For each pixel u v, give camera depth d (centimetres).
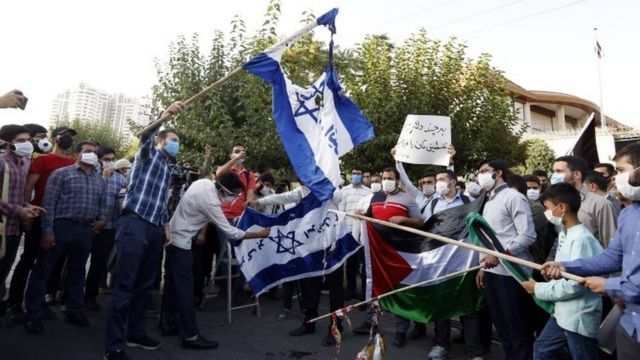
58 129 552
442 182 532
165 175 443
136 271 410
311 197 526
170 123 980
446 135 636
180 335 455
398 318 485
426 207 570
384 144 999
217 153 907
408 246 465
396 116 1035
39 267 467
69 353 414
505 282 392
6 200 442
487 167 430
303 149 450
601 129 2006
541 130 2828
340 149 487
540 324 420
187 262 454
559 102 3014
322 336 504
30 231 495
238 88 979
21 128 468
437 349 443
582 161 431
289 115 453
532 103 2988
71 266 495
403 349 473
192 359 421
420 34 1140
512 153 1174
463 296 439
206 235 643
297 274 510
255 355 439
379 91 1055
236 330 516
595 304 290
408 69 1094
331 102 487
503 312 395
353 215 392
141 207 412
